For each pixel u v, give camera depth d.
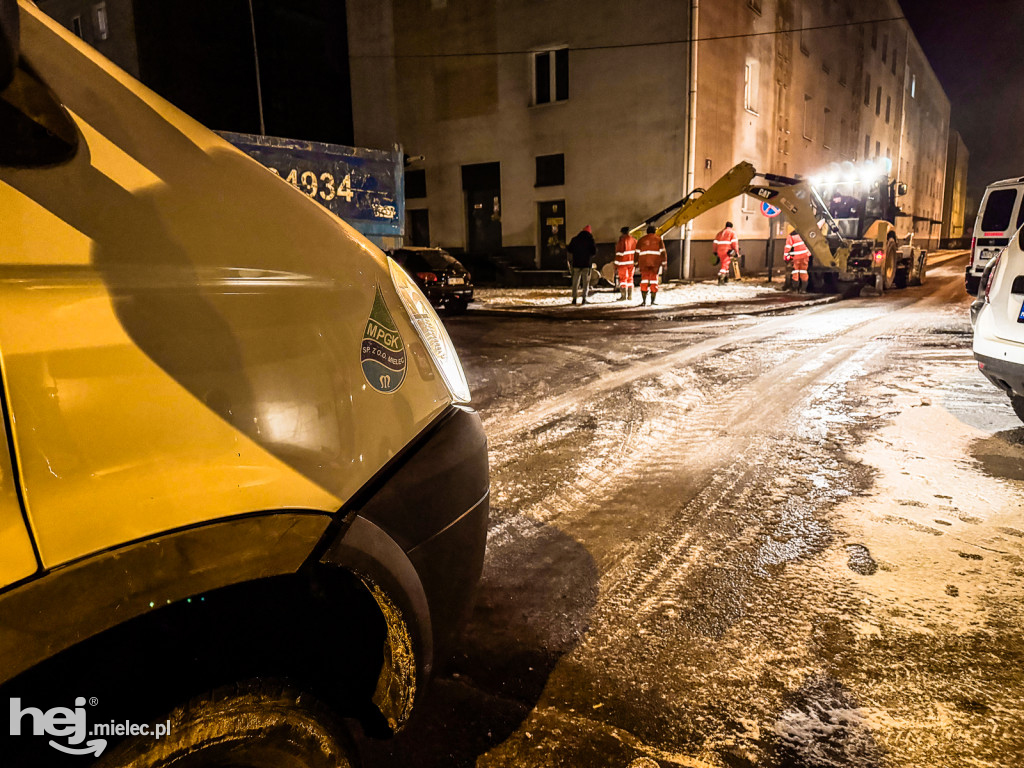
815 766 1.90
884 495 3.80
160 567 1.06
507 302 16.33
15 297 0.96
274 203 1.38
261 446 1.18
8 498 0.92
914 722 2.05
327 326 1.33
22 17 1.21
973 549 3.13
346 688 1.49
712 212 21.97
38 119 1.08
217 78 25.30
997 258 4.71
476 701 2.20
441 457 1.55
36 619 0.94
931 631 2.50
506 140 23.53
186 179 1.25
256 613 1.28
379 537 1.36
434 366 1.66
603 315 13.44
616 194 21.41
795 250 17.25
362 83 26.48
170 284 1.12
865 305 14.22
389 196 6.05
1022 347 4.24
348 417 1.34
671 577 2.97
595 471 4.38
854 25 33.50
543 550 3.27
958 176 73.81
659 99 20.11
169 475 1.07
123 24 23.64
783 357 8.23
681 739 2.01
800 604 2.72
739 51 22.03
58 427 0.97
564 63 22.19
